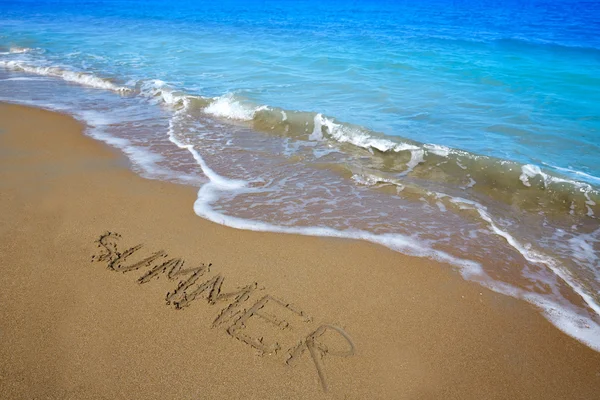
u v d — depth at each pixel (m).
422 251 4.66
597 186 5.88
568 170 6.37
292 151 7.29
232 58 13.77
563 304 3.92
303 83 10.83
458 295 4.02
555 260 4.53
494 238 4.93
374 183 6.22
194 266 4.30
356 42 16.44
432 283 4.17
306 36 17.95
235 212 5.34
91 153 7.02
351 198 5.80
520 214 5.47
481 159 6.54
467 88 10.34
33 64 13.31
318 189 6.03
